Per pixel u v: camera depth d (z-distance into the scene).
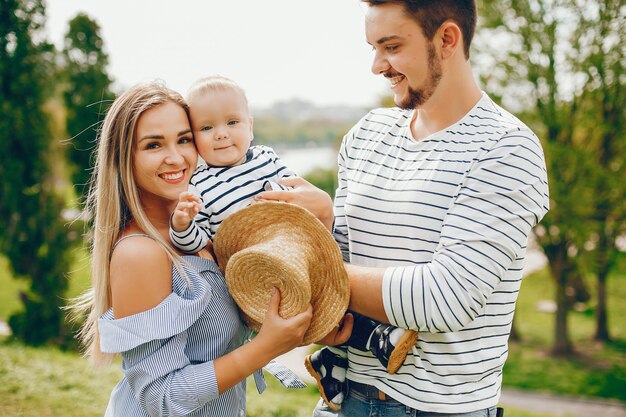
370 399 2.17
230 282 2.04
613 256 13.55
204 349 2.08
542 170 1.96
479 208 1.90
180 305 1.96
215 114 2.21
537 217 1.95
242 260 1.97
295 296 1.93
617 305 18.78
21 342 10.98
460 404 2.01
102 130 2.11
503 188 1.90
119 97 2.09
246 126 2.28
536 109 13.55
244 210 2.04
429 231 2.03
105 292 2.11
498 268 1.89
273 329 1.94
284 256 1.90
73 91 11.09
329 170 21.69
